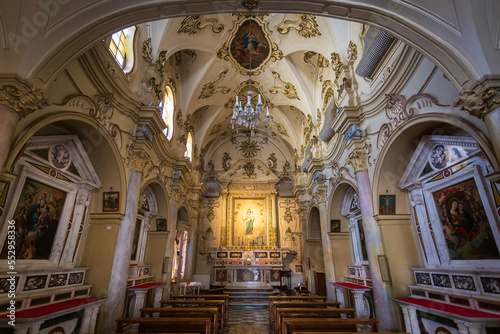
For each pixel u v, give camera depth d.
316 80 11.57
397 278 5.98
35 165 5.02
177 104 11.10
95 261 6.14
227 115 15.30
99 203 6.49
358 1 3.79
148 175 8.15
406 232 6.32
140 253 9.01
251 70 11.48
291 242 16.39
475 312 4.32
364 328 7.56
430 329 5.15
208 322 4.84
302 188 14.89
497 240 4.41
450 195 5.39
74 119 4.86
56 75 3.67
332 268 9.80
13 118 3.20
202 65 11.12
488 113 3.23
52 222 5.48
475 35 3.35
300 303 6.82
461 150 5.05
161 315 6.65
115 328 5.89
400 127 5.62
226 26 9.48
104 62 5.75
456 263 5.23
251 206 17.20
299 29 9.34
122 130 6.67
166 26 8.20
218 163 18.08
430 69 4.82
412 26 3.76
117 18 3.78
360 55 7.44
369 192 6.77
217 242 16.36
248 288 13.64
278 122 15.48
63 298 5.23
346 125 7.62
